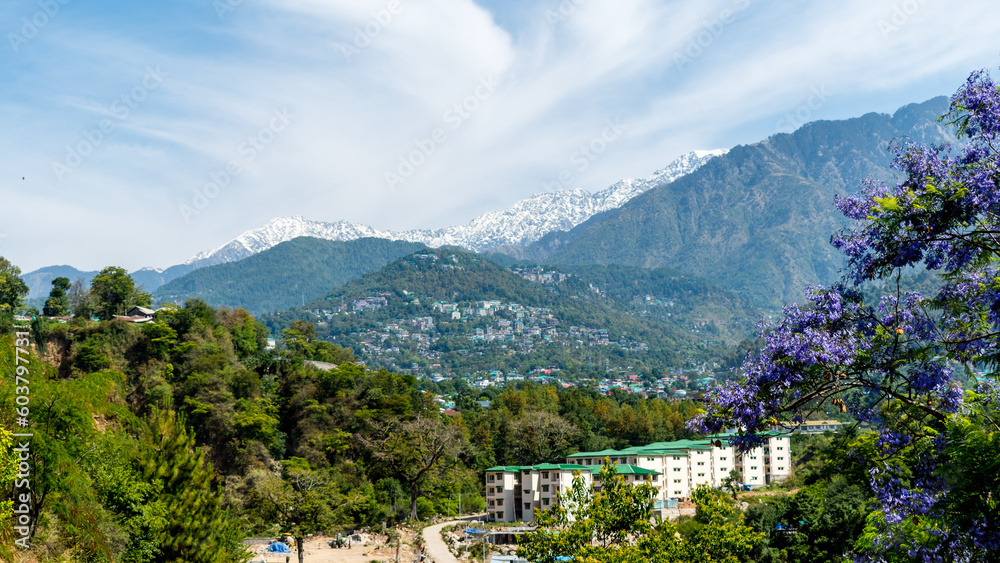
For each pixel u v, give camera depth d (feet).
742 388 50.90
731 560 107.14
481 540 281.74
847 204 53.52
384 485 352.28
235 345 486.38
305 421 379.55
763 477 392.06
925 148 52.13
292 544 276.82
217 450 343.46
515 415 526.57
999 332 46.52
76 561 105.19
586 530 103.76
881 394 51.37
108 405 118.21
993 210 46.68
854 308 52.08
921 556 45.91
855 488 195.21
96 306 490.90
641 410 523.29
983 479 44.11
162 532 125.70
